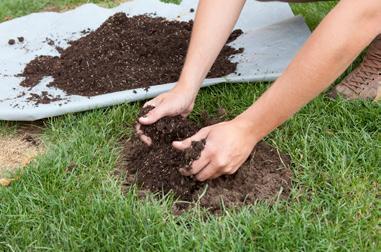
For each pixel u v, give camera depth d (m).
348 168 1.42
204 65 1.42
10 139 1.62
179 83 1.42
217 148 1.26
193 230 1.28
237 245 1.23
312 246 1.24
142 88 1.66
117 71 1.75
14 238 1.29
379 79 1.65
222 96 1.67
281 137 1.51
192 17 2.02
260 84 1.68
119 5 2.19
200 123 1.59
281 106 1.22
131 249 1.25
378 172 1.43
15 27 2.00
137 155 1.47
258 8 2.03
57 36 1.97
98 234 1.28
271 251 1.24
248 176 1.40
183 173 1.33
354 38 1.17
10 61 1.85
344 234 1.27
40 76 1.78
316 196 1.37
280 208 1.34
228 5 1.42
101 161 1.48
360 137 1.51
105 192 1.38
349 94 1.66
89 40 1.87
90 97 1.65
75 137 1.55
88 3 2.15
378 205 1.34
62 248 1.27
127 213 1.30
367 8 1.16
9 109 1.61
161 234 1.25
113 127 1.59
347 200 1.35
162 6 2.07
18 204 1.36
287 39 1.87
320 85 1.20
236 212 1.33
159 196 1.37
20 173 1.46
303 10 2.07
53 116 1.62
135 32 1.87
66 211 1.34
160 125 1.39
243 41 1.89
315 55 1.18
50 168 1.45
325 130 1.55
